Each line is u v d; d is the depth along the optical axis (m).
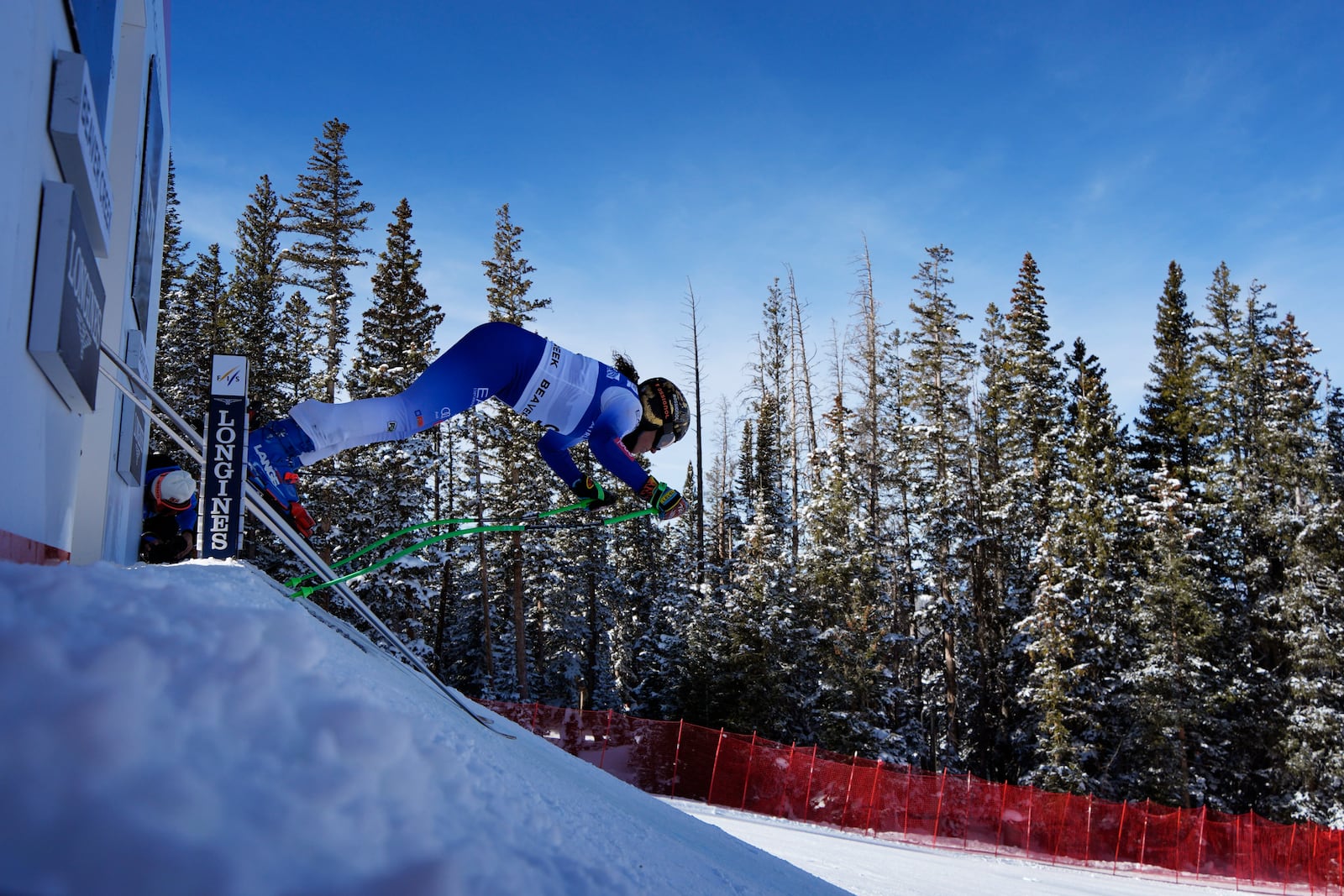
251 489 2.97
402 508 23.50
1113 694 31.23
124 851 0.71
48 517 2.44
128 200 4.75
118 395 4.68
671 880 1.86
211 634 1.03
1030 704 31.36
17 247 1.93
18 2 1.87
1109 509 32.62
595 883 1.30
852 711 29.98
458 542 29.69
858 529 32.59
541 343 3.93
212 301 36.56
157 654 0.93
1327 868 22.86
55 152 2.28
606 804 3.08
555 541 39.22
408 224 29.97
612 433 4.06
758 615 30.30
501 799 1.51
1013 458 40.56
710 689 30.36
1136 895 16.58
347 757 1.00
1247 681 33.06
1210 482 37.34
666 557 45.41
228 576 2.15
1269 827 23.16
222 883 0.74
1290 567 33.56
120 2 3.57
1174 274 45.22
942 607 33.53
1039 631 31.47
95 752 0.77
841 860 13.15
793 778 19.80
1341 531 33.16
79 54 2.59
